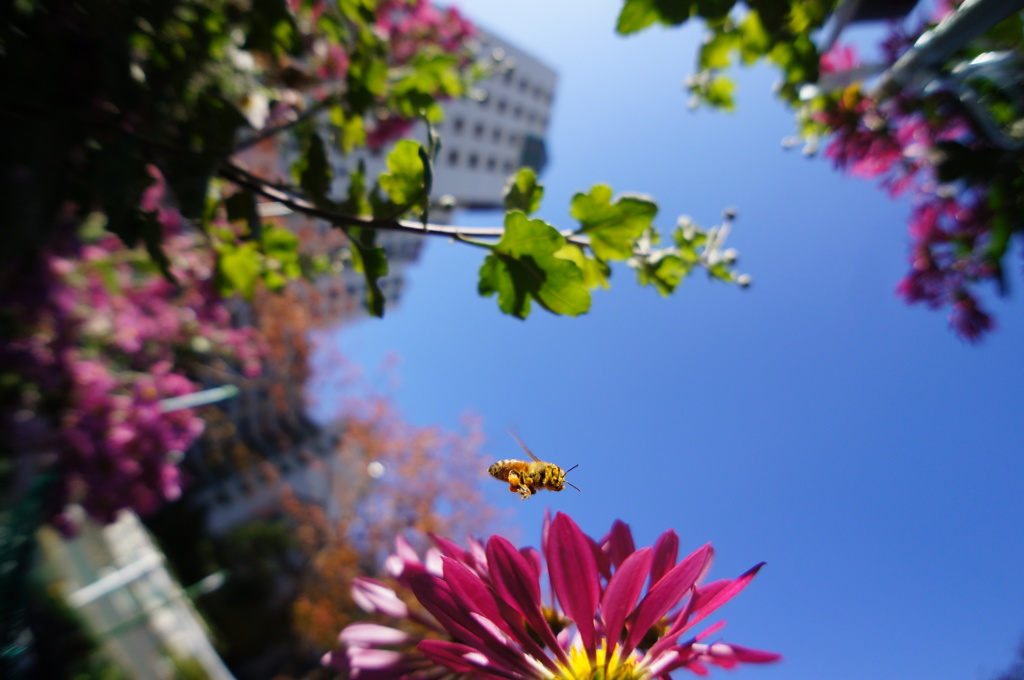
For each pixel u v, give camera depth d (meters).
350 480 25.12
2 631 6.52
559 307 1.65
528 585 0.90
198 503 26.94
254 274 2.92
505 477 1.45
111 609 14.27
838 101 2.79
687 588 0.87
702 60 1.82
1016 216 2.23
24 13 1.87
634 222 1.78
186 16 2.37
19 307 4.32
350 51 2.88
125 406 5.30
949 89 2.24
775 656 0.87
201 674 14.66
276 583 24.81
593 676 0.87
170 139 2.24
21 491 4.87
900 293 2.92
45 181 1.86
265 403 31.33
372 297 1.94
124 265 5.64
